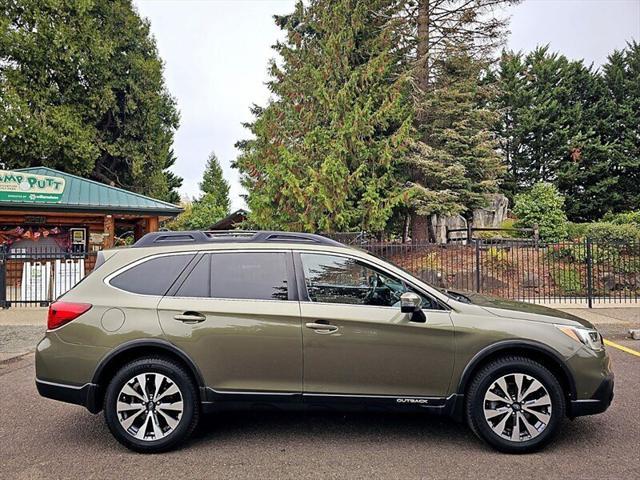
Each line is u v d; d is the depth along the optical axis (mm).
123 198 17484
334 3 17641
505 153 33438
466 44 17438
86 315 4113
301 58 19219
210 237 4523
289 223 15609
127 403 4055
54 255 12375
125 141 28969
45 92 24938
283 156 15516
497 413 3986
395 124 17062
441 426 4598
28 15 24672
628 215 19109
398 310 4121
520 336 4012
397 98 15727
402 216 18141
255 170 18359
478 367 4070
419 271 13594
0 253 12094
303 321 4059
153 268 4309
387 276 4246
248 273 4266
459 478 3521
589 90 33438
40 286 12367
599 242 13359
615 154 30578
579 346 4031
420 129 17656
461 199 16969
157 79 30500
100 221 18734
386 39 16875
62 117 24719
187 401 4059
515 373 3998
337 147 15414
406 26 17516
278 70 20469
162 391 4078
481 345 4008
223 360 4051
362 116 15609
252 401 4062
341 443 4199
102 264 4379
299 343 4043
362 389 4051
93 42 26078
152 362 4062
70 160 25406
